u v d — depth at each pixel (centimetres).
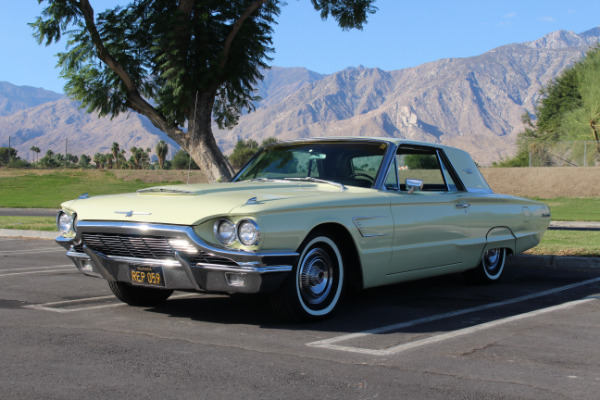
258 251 431
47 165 7956
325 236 488
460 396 316
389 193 550
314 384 332
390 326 479
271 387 327
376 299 605
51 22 1584
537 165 3700
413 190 570
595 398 315
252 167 636
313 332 455
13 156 8100
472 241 637
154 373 349
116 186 3759
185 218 443
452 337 443
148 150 8262
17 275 768
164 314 520
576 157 3638
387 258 535
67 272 796
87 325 476
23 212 2531
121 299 551
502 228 689
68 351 396
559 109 4675
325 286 496
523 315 525
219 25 1691
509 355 394
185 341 424
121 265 488
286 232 446
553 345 421
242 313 525
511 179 3312
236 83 1727
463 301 595
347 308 555
